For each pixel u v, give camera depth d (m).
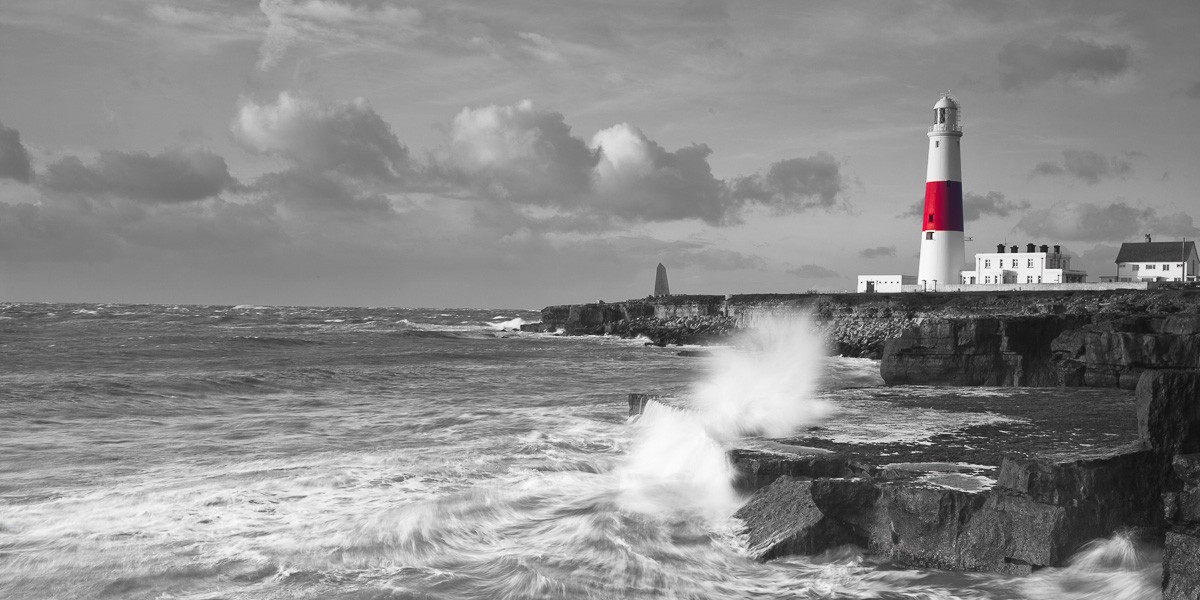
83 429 22.98
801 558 13.04
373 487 16.31
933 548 12.81
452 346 69.12
